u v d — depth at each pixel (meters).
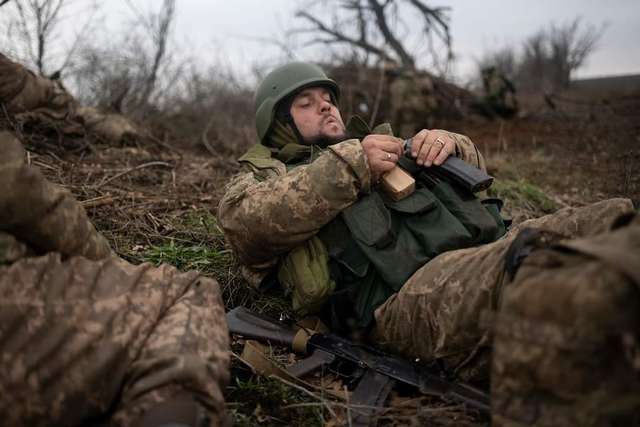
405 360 1.94
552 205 4.45
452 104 10.33
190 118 8.27
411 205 2.12
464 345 1.75
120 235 3.03
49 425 1.23
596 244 1.21
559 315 1.21
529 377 1.26
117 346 1.33
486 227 2.13
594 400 1.20
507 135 9.04
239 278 2.66
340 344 2.07
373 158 2.13
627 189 4.41
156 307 1.48
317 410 1.81
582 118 10.51
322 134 2.58
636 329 1.14
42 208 1.38
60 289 1.33
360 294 2.10
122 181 3.99
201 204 3.69
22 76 4.29
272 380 1.95
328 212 2.04
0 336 1.22
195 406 1.26
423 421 1.72
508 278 1.60
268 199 2.06
